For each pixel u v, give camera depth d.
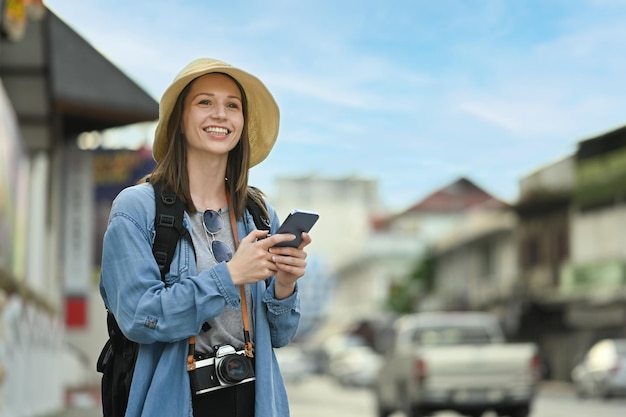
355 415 18.25
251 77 3.15
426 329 16.61
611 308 36.91
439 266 57.59
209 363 2.96
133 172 18.66
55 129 16.73
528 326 43.59
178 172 3.08
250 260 2.91
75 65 16.58
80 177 18.64
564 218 40.62
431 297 57.03
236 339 3.03
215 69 3.09
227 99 3.13
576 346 39.59
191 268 3.00
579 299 38.53
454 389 15.05
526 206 43.53
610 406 20.97
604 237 37.56
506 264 46.84
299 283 3.19
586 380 25.89
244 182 3.19
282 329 3.13
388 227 81.50
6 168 10.42
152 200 3.03
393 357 16.73
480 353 15.14
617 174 36.50
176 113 3.13
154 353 2.95
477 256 50.66
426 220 77.50
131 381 2.96
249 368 2.97
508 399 15.09
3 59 13.62
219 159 3.15
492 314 47.34
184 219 3.04
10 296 9.94
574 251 39.66
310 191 90.25
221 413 2.96
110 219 3.01
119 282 2.93
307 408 21.14
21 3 10.11
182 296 2.86
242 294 3.04
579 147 38.69
